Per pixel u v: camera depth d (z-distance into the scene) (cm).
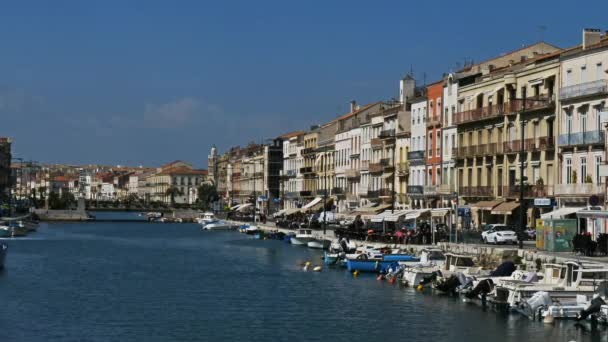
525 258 6581
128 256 10331
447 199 11056
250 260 9656
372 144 14188
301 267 8606
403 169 12719
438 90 11631
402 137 12962
